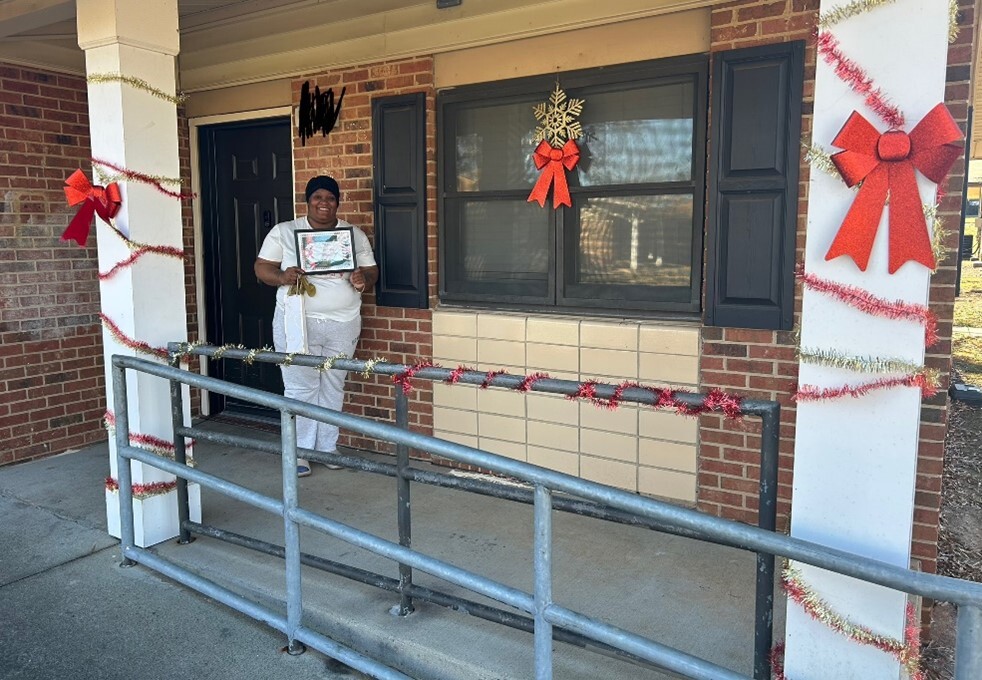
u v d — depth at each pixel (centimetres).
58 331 554
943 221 306
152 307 384
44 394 548
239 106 570
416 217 489
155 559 367
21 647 311
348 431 546
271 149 581
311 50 515
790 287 374
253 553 379
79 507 454
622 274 434
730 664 283
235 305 624
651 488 423
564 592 338
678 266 417
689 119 404
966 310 1544
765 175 374
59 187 549
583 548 383
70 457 550
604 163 431
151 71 376
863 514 210
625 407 425
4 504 461
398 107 487
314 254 462
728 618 315
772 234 375
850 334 206
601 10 410
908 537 206
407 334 503
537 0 428
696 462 408
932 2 188
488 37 446
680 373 409
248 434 586
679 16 395
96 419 579
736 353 392
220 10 545
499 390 469
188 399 397
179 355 378
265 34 535
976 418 730
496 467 223
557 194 439
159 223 385
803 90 362
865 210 198
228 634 321
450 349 486
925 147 190
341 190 520
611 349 428
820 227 208
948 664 309
